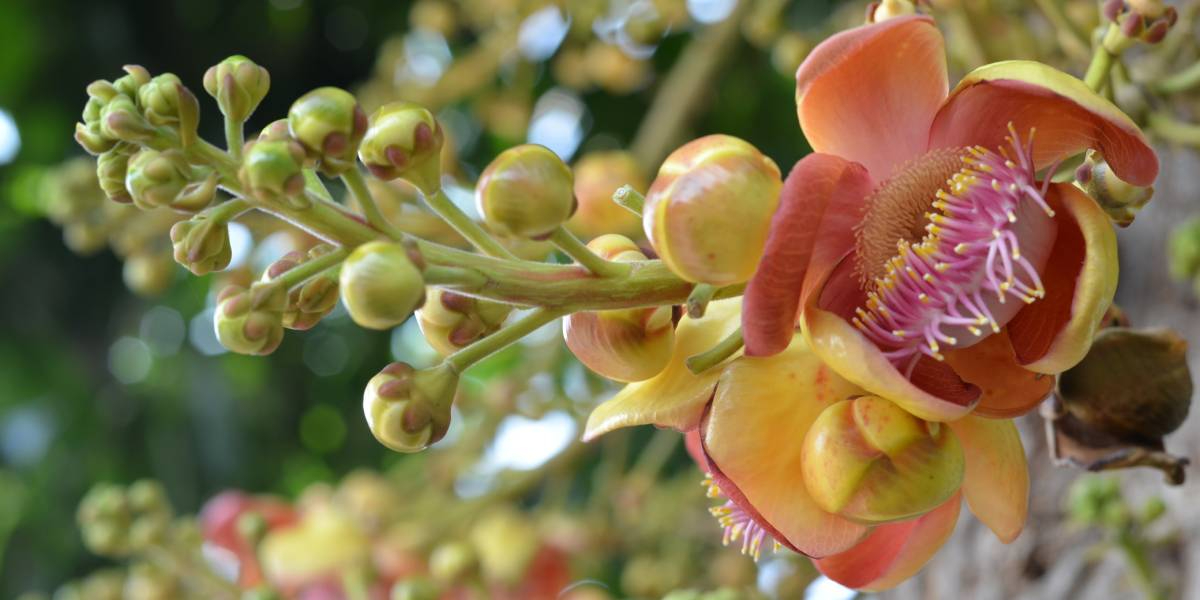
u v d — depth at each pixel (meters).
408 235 0.57
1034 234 0.58
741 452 0.59
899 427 0.58
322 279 0.59
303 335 1.65
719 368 0.60
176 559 1.02
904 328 0.58
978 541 0.88
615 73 1.34
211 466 1.60
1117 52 0.66
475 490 1.25
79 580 1.61
